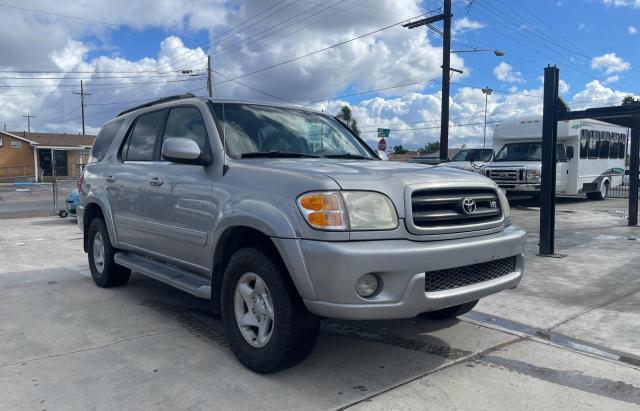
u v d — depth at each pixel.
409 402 3.28
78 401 3.27
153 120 5.40
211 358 3.98
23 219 15.07
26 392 3.39
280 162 4.03
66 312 5.20
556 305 5.37
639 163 11.58
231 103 4.76
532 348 4.20
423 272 3.29
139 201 5.15
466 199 3.68
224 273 4.01
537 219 13.12
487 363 3.90
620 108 7.44
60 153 47.56
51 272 7.20
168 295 5.88
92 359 3.96
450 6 19.08
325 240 3.20
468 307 4.67
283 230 3.34
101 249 6.27
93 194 6.12
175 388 3.46
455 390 3.45
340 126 5.49
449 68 19.30
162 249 4.89
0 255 8.65
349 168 3.73
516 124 17.38
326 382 3.56
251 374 3.68
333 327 4.73
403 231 3.37
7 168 45.50
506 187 16.06
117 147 5.92
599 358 4.00
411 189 3.45
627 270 6.97
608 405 3.26
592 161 18.75
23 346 4.23
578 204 18.28
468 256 3.53
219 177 4.08
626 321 4.85
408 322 4.86
